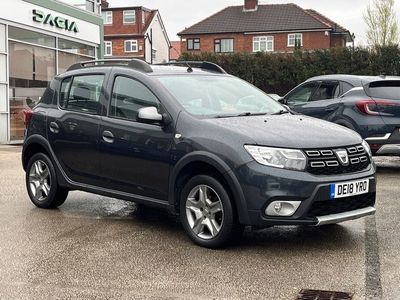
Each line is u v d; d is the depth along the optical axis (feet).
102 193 20.53
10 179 30.96
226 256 16.49
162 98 18.71
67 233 19.24
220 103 19.56
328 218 16.08
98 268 15.53
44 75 60.64
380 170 33.60
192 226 17.61
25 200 24.99
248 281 14.39
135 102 19.58
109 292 13.74
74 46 66.74
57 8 62.13
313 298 13.21
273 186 15.78
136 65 20.40
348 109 30.81
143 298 13.33
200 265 15.69
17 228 19.94
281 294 13.48
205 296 13.41
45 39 60.59
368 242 17.85
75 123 21.39
